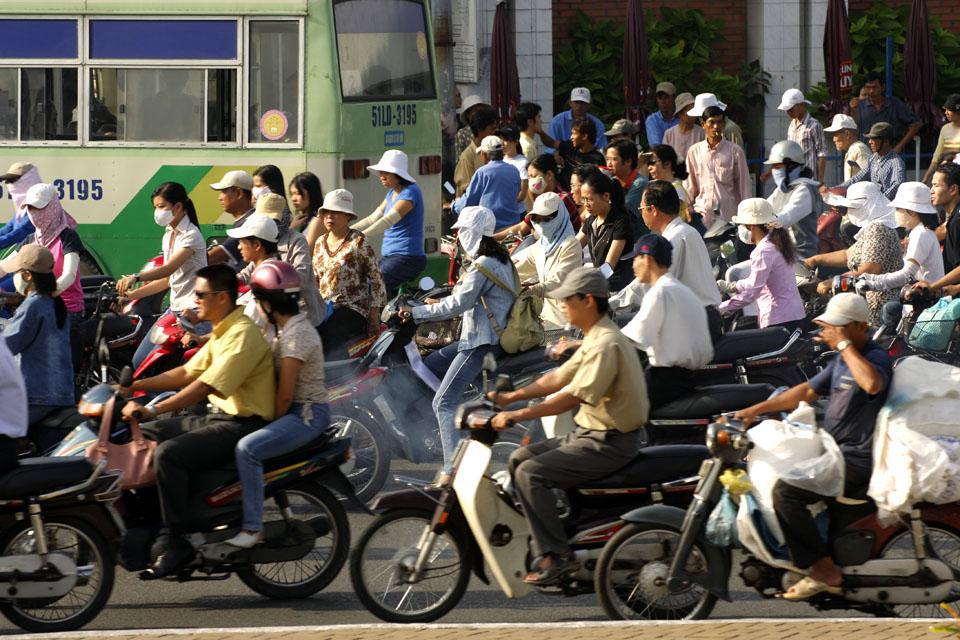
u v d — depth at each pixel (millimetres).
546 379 21453
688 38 70125
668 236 29766
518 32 67875
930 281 34375
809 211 39500
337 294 31391
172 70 43625
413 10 46750
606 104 69562
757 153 69875
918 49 60656
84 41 43844
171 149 43812
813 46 69062
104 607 22453
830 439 20328
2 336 23000
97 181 44188
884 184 49688
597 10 70562
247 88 43344
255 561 22500
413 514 21484
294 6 42906
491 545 21062
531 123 52719
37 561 20984
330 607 22859
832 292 34094
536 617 22109
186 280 33031
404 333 29922
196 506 22266
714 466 20406
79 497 21344
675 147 54969
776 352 30172
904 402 20172
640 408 20938
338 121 43156
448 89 55438
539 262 31219
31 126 44375
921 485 19906
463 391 28750
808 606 22641
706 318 26500
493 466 24453
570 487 21047
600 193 33656
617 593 20938
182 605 23078
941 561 20344
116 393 22359
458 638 19656
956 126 52094
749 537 20281
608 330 20953
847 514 20406
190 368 22750
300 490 23047
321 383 22812
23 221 38219
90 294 37500
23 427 21219
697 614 20875
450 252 39406
